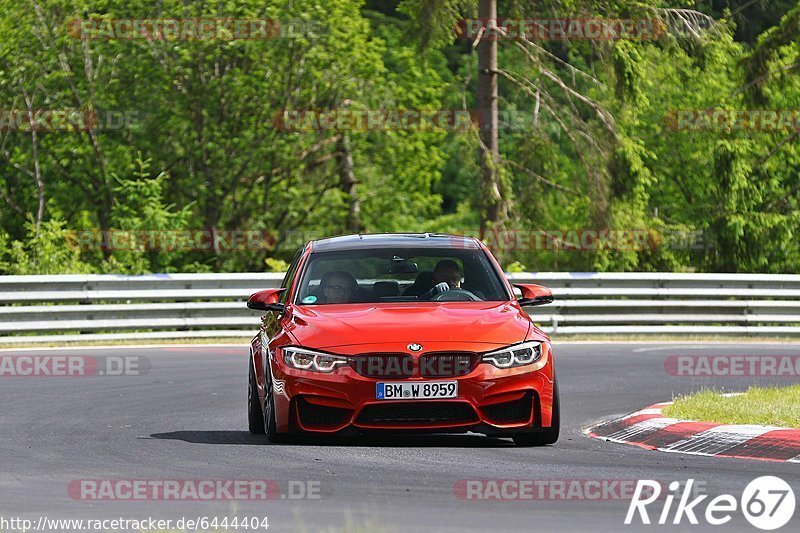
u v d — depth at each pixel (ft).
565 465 89.20
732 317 238.27
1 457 96.89
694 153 387.96
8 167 338.13
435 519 69.21
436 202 407.44
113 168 332.39
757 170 366.43
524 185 338.13
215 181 339.16
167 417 123.54
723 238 350.02
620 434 108.58
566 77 359.87
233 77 328.29
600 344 213.46
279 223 360.69
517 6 328.49
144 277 220.43
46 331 214.07
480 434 107.76
